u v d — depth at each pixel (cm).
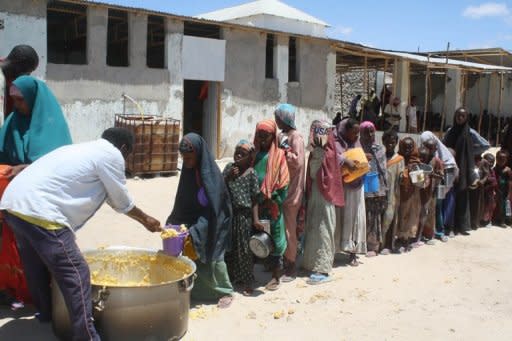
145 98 1420
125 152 412
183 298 414
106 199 402
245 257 532
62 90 1280
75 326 372
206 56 1525
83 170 373
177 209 511
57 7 1329
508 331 477
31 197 364
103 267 461
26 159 436
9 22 1199
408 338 455
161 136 1227
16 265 459
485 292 577
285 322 478
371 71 2811
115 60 1747
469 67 2256
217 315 485
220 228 495
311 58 1798
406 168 713
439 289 581
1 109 489
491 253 736
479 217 883
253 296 538
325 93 1856
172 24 1450
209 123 1603
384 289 574
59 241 366
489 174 879
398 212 721
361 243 644
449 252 733
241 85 1623
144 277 466
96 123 1340
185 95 1808
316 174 588
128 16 1377
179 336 417
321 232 589
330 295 548
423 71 2564
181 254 487
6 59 467
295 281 589
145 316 389
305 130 1812
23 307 471
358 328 472
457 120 830
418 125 2386
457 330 475
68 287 371
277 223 543
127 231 743
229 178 526
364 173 623
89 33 1312
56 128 437
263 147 540
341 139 642
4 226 451
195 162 489
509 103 2605
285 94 1736
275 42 1700
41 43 1245
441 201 798
